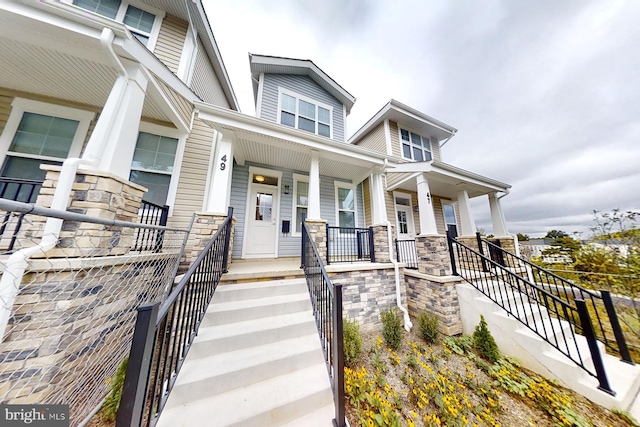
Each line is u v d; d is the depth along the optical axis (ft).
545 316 12.82
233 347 7.19
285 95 21.83
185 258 11.92
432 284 14.11
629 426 7.47
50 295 5.48
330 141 14.30
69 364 5.54
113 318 6.89
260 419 5.47
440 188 22.61
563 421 7.52
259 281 10.57
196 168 14.25
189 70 15.03
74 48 8.20
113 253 7.15
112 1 13.61
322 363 7.27
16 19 7.16
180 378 5.87
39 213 4.06
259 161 17.72
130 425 3.46
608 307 10.61
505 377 9.43
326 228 13.08
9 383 4.80
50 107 11.41
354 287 13.00
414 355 10.43
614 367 9.62
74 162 6.57
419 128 29.01
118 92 8.34
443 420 7.11
